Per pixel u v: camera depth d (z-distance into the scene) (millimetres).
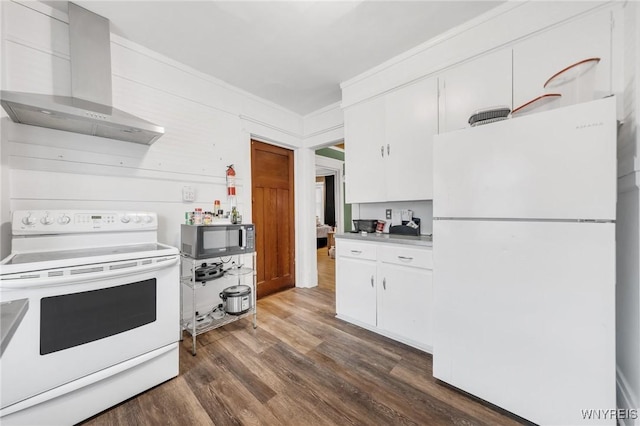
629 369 1239
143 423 1286
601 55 1435
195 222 2178
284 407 1387
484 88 1831
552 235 1178
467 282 1416
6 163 1491
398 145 2301
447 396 1457
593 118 1086
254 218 3080
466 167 1417
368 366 1744
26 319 1138
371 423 1281
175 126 2283
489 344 1346
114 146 1934
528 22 1636
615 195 1054
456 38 1926
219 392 1502
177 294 1653
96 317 1323
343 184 6117
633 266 1226
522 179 1249
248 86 2768
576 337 1125
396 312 2064
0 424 1083
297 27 1877
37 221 1479
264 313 2670
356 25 1869
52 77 1671
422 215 2438
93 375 1308
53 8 1664
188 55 2207
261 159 3174
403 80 2221
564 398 1149
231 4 1647
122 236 1787
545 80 1603
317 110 3389
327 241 7191
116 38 1933
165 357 1588
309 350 1950
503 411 1338
